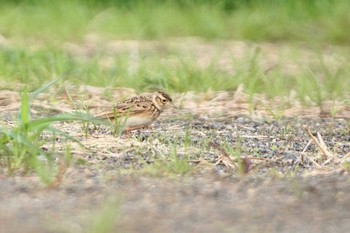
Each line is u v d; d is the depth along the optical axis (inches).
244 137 513.0
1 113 564.4
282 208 373.4
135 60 752.3
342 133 528.7
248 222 355.3
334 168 445.7
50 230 339.3
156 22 951.0
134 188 398.6
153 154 466.0
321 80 689.6
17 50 738.8
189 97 620.4
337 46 887.7
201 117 566.3
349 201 382.9
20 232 337.7
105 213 352.2
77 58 761.0
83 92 621.6
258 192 394.6
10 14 951.6
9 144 454.9
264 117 568.1
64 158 449.4
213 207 373.1
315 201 382.9
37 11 989.2
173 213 364.8
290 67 760.3
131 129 518.0
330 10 975.6
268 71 726.5
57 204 374.9
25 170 424.5
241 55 819.4
